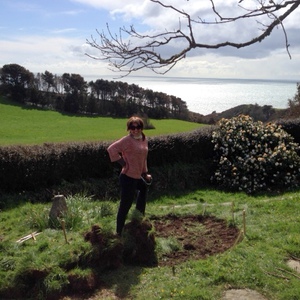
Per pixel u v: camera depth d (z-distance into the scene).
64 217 6.45
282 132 11.23
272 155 10.17
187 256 5.32
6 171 8.91
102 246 4.90
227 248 5.56
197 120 36.12
